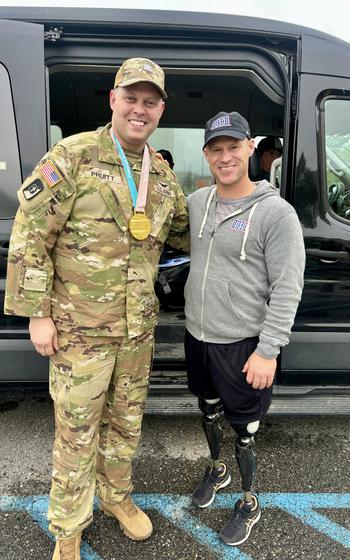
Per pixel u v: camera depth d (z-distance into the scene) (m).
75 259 1.46
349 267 2.25
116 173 1.46
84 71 2.12
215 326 1.61
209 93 3.13
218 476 2.02
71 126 3.77
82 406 1.56
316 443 2.45
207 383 1.79
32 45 1.93
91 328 1.51
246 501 1.81
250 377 1.56
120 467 1.75
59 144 1.43
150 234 1.55
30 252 1.42
